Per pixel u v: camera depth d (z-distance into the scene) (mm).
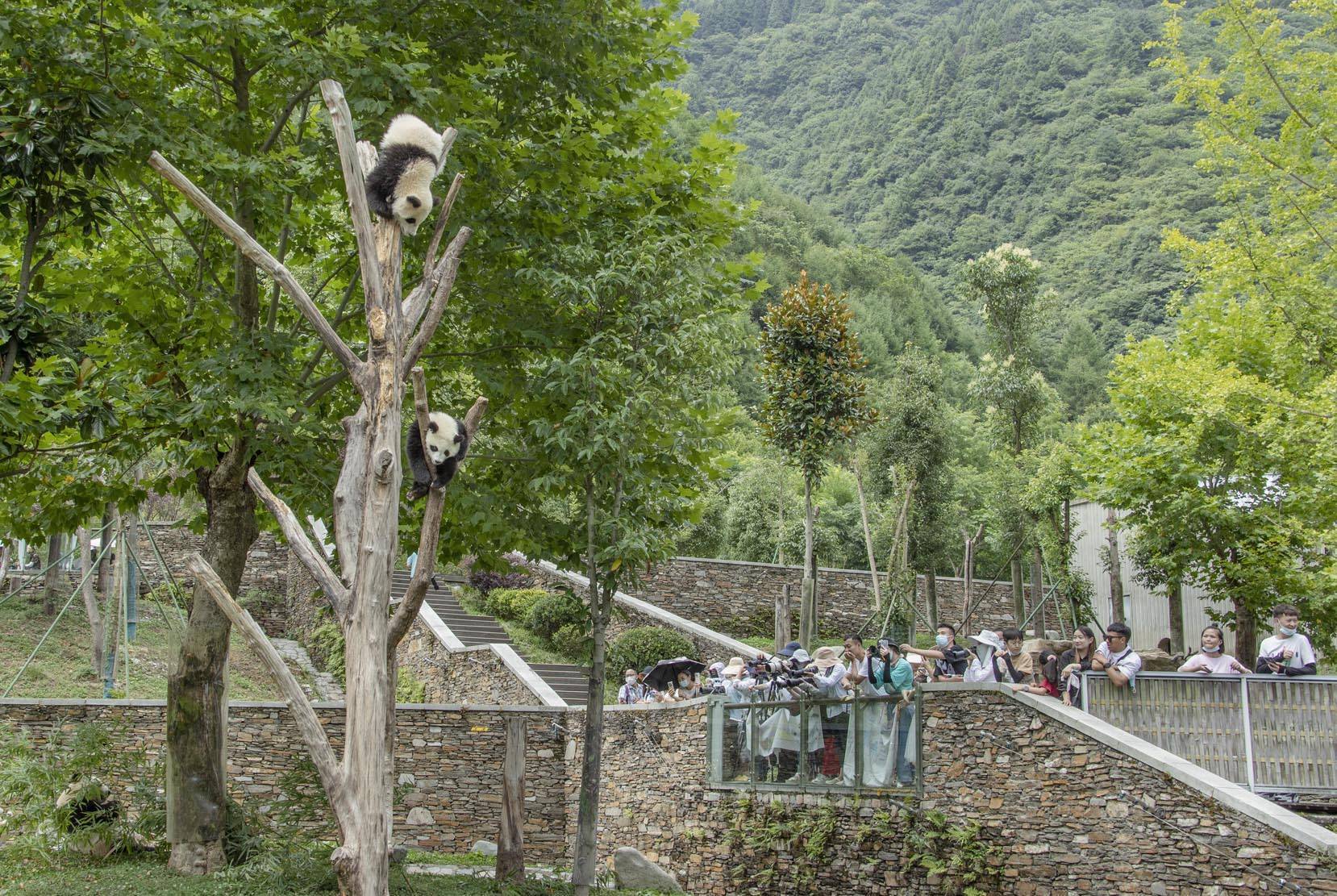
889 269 77125
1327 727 11352
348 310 13297
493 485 12992
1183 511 17031
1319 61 15719
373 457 7832
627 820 16797
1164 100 101188
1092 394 61531
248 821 11922
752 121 142000
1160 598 25828
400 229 8195
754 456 37719
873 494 30734
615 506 12664
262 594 30312
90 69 10336
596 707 12562
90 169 10156
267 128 12219
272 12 10906
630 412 11805
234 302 12164
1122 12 119625
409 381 13133
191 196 8008
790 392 22250
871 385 27094
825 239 82750
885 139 119062
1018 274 26281
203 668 11453
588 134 12242
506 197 12398
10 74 10508
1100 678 11789
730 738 15211
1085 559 29750
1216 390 15406
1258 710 11484
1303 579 16000
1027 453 25984
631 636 23094
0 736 12984
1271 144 16281
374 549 7773
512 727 13133
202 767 11312
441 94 11219
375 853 7484
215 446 11531
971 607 27703
